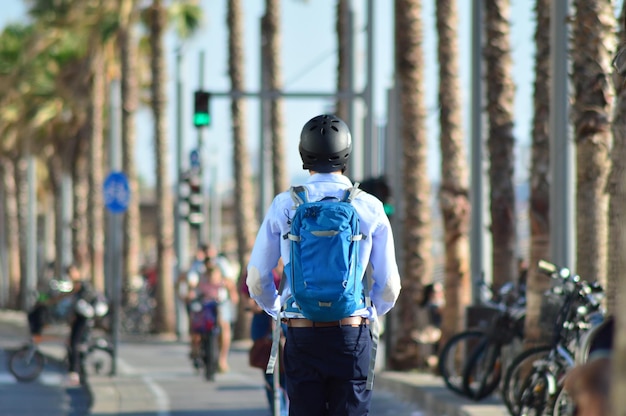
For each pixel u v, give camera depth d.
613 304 19.83
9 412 30.08
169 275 75.06
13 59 113.25
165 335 74.12
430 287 38.91
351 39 51.22
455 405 26.72
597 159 24.95
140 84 97.06
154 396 32.41
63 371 43.75
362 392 11.00
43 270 117.06
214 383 37.03
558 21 25.86
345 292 10.32
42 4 95.56
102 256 93.38
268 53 68.31
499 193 35.69
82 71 91.69
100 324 49.12
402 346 38.72
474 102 35.72
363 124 51.12
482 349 28.28
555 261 26.16
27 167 111.25
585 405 5.20
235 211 69.06
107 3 83.62
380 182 40.09
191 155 62.47
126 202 41.56
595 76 25.05
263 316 24.00
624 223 4.78
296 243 10.51
